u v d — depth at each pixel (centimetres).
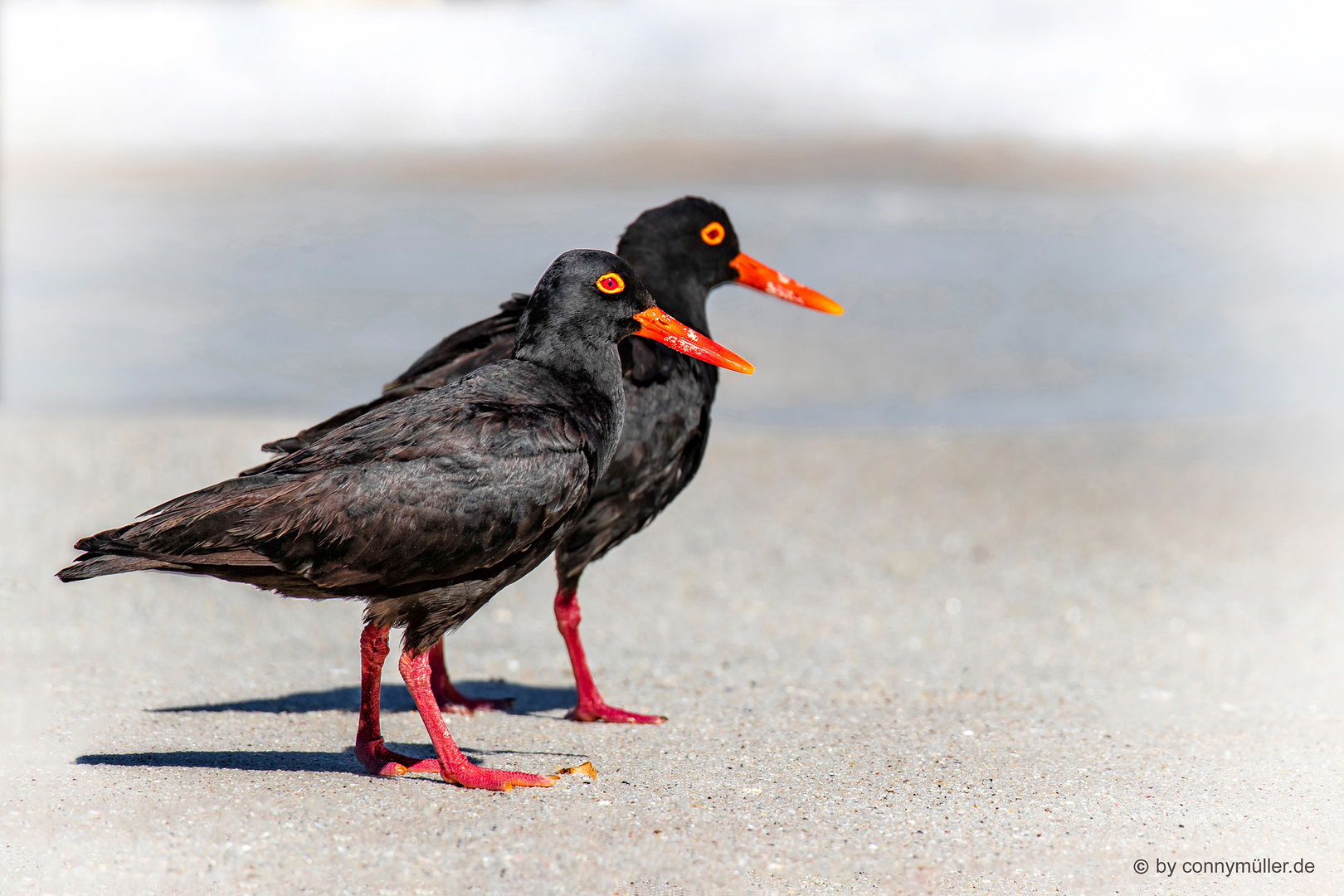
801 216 2691
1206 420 1900
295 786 750
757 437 1833
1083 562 1394
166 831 678
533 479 736
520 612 1251
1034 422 1900
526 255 2447
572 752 849
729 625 1216
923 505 1581
